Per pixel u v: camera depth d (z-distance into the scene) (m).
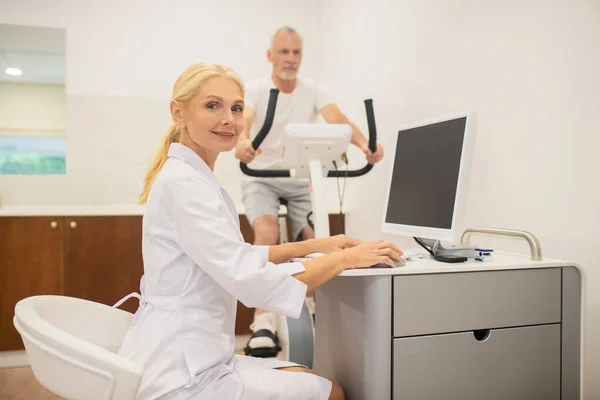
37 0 3.28
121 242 2.94
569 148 1.62
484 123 2.01
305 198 2.61
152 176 1.33
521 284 1.36
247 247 1.10
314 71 3.85
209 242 1.06
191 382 1.02
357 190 3.19
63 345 0.90
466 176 1.34
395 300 1.25
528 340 1.36
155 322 1.09
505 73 1.89
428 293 1.28
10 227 2.81
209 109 1.18
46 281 2.86
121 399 0.87
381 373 1.24
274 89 1.84
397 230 1.60
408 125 1.64
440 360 1.28
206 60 3.59
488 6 1.98
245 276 1.06
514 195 1.85
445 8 2.26
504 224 1.91
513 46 1.85
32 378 2.60
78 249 2.89
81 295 2.90
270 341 2.25
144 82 3.46
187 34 3.55
